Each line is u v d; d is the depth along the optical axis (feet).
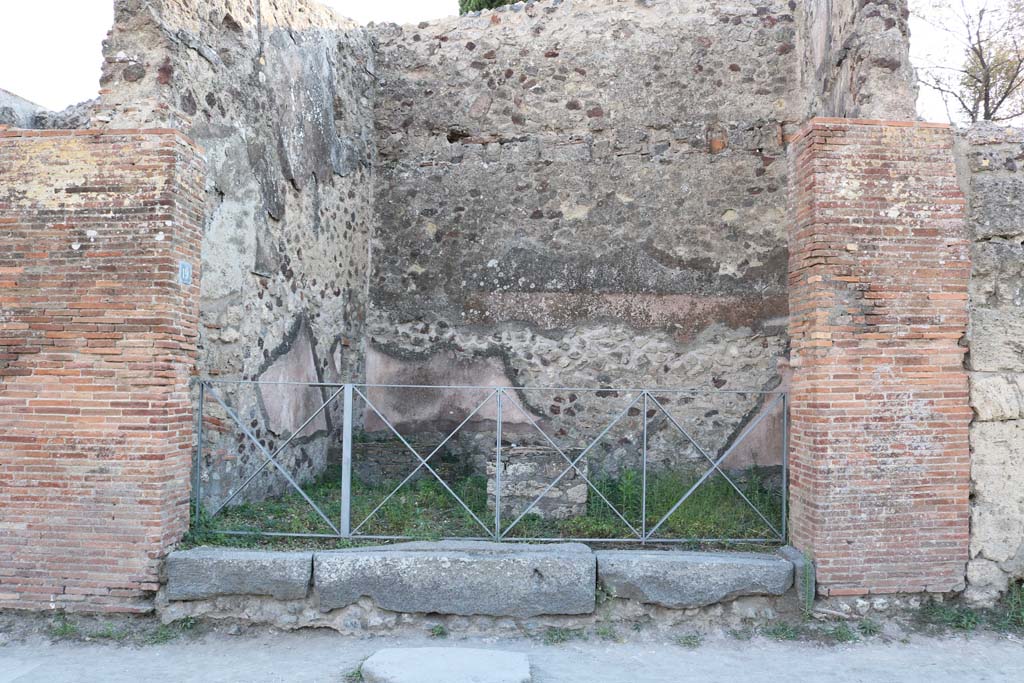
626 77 23.22
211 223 17.06
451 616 14.71
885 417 14.61
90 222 14.56
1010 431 14.93
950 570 14.73
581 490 18.28
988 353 14.97
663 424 22.48
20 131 14.80
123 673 12.57
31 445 14.51
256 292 18.74
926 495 14.67
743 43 22.65
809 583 14.52
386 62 25.05
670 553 15.48
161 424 14.37
